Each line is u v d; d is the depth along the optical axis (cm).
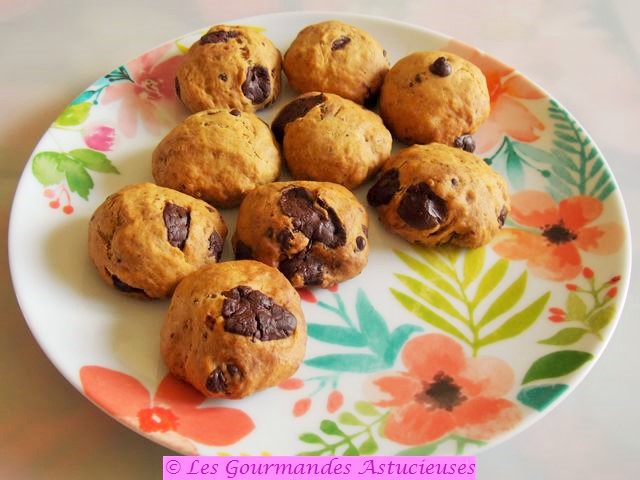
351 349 23
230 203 26
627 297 26
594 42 36
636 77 35
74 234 25
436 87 28
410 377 22
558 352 23
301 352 21
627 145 32
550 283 25
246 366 20
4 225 26
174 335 21
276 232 24
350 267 24
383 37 33
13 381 22
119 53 33
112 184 27
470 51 32
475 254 26
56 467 21
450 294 25
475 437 20
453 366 23
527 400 21
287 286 22
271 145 27
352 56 29
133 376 21
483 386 22
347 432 21
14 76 32
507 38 36
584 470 22
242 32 29
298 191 24
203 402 21
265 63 29
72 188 26
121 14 36
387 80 29
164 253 23
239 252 24
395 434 21
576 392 24
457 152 27
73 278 23
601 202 27
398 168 26
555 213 27
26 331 24
